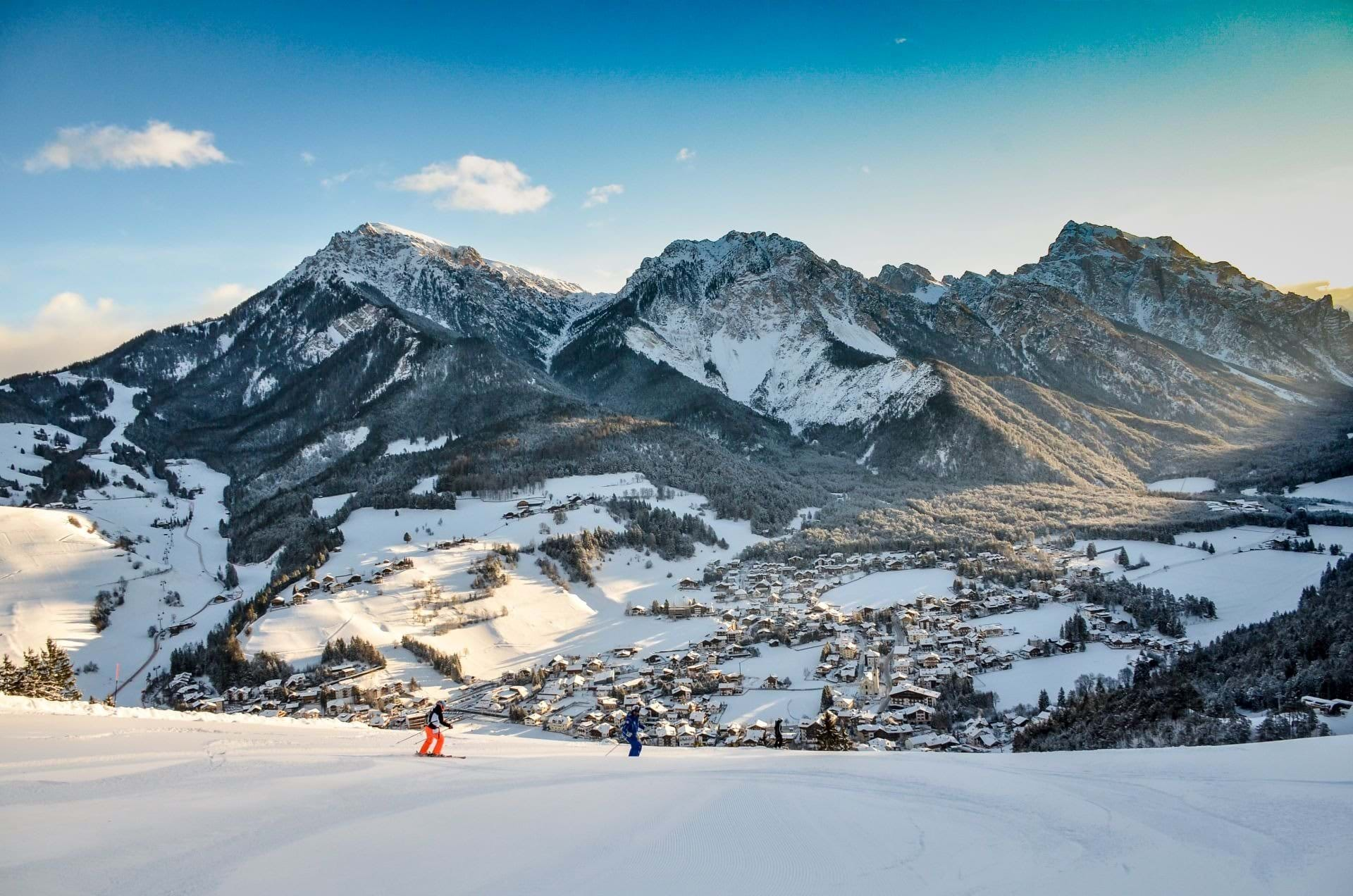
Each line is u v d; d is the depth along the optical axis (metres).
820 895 22.25
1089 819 30.36
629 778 38.38
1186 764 39.91
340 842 25.47
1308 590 170.88
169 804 29.05
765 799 33.75
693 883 22.95
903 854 26.17
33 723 44.72
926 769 41.81
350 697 154.75
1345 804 30.05
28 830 24.95
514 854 24.98
